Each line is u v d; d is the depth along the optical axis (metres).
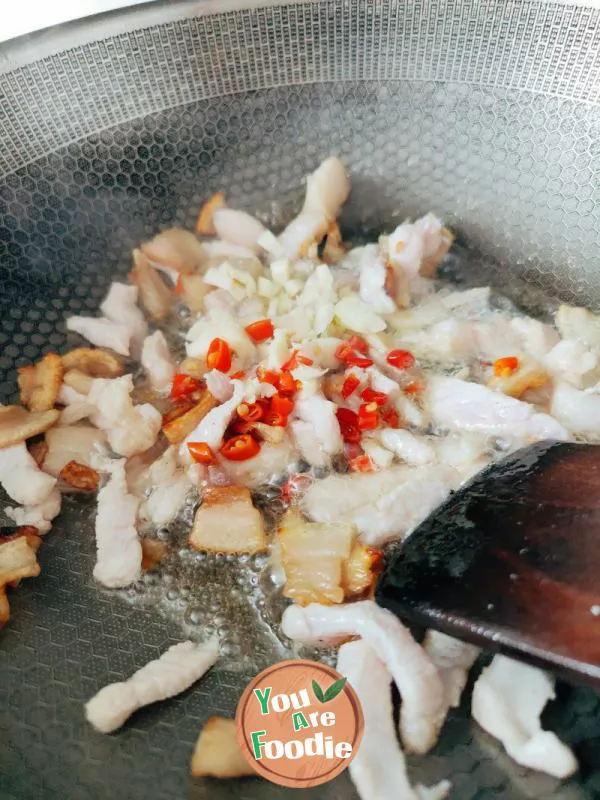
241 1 0.25
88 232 0.27
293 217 0.30
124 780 0.17
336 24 0.26
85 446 0.24
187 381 0.25
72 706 0.18
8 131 0.24
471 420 0.24
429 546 0.19
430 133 0.28
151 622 0.20
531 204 0.28
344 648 0.19
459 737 0.18
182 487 0.23
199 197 0.28
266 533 0.22
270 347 0.25
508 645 0.17
